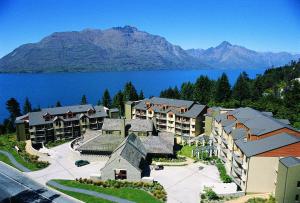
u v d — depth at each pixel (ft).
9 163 254.47
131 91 499.92
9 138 348.79
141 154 241.14
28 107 497.46
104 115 365.20
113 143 263.90
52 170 237.86
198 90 485.97
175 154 263.90
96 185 203.72
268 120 217.77
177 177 219.00
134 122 286.66
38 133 324.80
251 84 545.44
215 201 178.40
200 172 228.22
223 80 464.24
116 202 178.60
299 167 156.46
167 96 500.33
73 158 265.95
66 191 195.00
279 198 166.09
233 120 254.88
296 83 381.19
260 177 178.40
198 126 341.41
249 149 183.93
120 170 207.41
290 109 353.10
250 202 168.86
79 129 352.08
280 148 173.47
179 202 180.55
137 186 200.64
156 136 272.51
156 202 178.81
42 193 193.77
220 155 253.03
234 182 203.00
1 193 194.90
